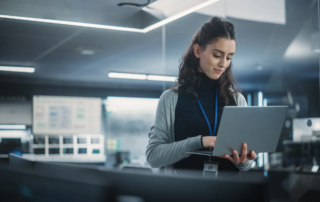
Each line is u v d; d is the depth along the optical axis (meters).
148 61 6.49
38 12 2.23
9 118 8.34
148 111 9.49
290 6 3.70
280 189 2.99
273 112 1.26
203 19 3.81
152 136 1.44
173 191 0.71
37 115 8.59
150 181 0.74
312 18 3.92
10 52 5.74
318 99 7.54
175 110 1.43
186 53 1.49
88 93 9.04
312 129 5.72
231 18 3.78
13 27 4.36
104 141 9.09
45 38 4.92
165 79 7.94
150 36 4.82
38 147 8.54
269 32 4.47
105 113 9.16
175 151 1.30
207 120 1.40
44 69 7.16
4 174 0.90
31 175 0.81
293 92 7.88
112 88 9.22
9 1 2.18
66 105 8.85
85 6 2.34
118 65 6.85
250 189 0.65
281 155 5.86
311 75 7.27
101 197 0.64
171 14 2.23
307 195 2.87
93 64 6.75
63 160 8.66
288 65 6.78
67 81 8.55
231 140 1.20
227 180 0.67
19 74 7.58
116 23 2.41
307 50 5.48
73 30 4.52
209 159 1.32
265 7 3.66
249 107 1.18
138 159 8.96
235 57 6.18
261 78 7.94
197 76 1.44
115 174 0.77
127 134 9.30
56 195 0.74
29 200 0.81
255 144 1.27
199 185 0.69
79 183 0.68
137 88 9.43
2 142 8.24
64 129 8.80
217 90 1.45
